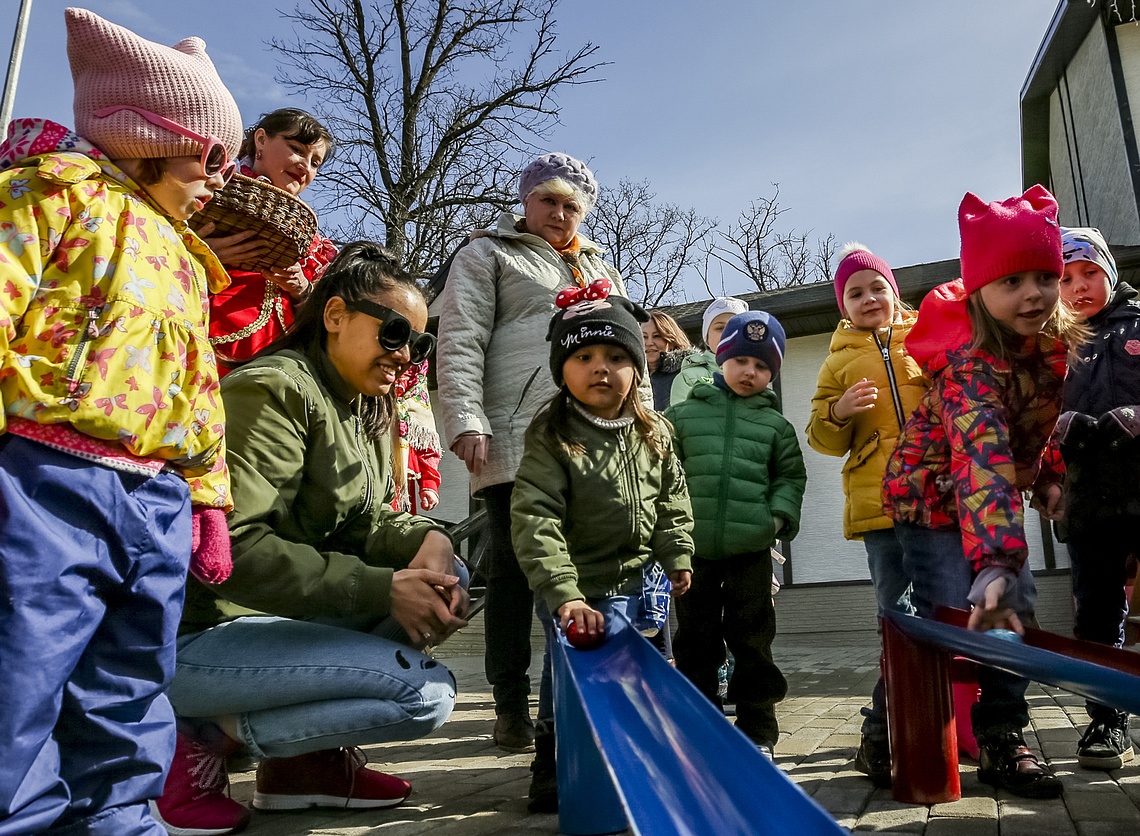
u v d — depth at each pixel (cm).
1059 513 304
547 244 354
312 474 241
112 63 180
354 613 228
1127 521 300
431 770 314
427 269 1758
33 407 147
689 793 146
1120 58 1284
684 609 318
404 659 232
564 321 263
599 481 254
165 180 184
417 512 375
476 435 322
